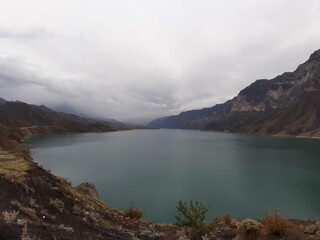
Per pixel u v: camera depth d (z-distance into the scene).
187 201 33.78
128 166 59.47
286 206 32.91
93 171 52.72
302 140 164.62
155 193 37.34
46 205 11.38
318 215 29.89
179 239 12.12
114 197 35.16
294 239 11.89
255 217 29.00
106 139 151.50
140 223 15.27
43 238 7.63
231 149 101.25
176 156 78.31
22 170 13.88
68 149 92.94
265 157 77.19
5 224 7.39
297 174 52.34
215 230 14.04
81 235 9.48
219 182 44.81
